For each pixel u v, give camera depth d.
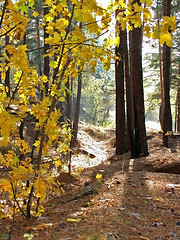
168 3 12.08
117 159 10.92
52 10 2.63
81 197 4.40
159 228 2.79
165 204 3.66
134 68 9.92
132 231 2.59
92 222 2.83
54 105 2.89
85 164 12.04
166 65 13.33
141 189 4.41
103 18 2.32
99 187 4.72
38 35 18.88
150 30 2.19
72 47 2.66
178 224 2.94
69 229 2.66
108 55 2.40
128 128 11.59
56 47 2.82
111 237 2.34
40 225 2.95
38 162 2.95
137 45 9.80
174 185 4.54
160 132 16.61
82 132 20.17
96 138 20.83
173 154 7.97
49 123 2.80
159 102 22.06
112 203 3.62
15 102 2.73
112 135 22.20
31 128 13.49
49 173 2.94
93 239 2.29
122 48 11.37
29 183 3.25
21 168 2.43
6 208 3.65
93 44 2.39
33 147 3.22
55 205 4.23
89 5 2.05
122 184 4.78
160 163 7.34
